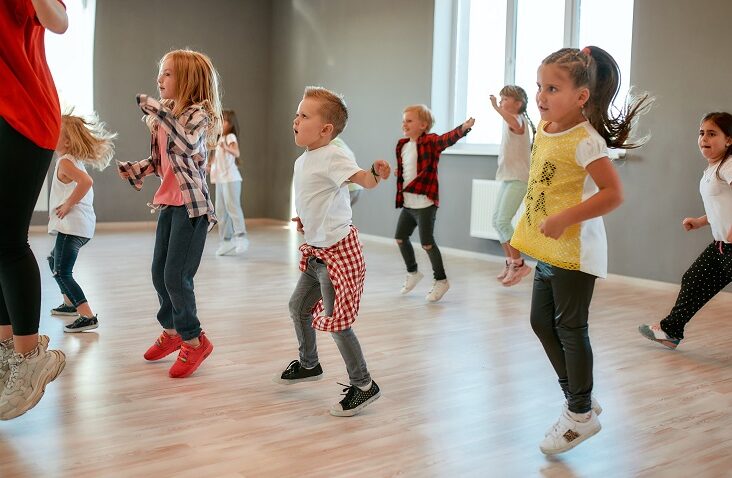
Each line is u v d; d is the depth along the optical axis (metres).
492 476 2.05
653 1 5.36
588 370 2.15
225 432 2.33
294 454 2.17
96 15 8.34
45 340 2.34
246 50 9.48
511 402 2.70
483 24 6.96
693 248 5.20
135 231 8.15
